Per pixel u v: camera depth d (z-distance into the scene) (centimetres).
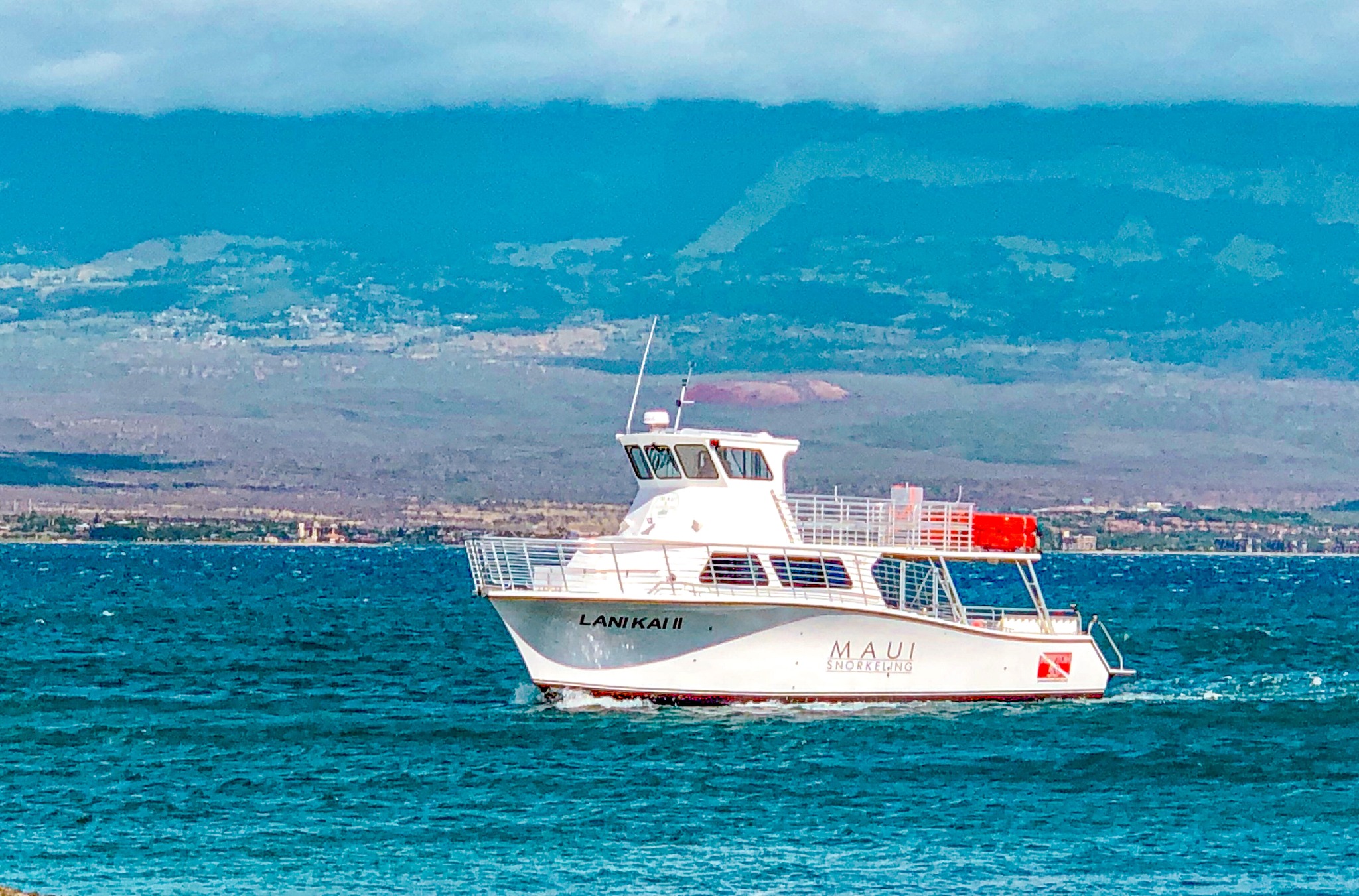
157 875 13750
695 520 19675
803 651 19525
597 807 16038
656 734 18862
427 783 17100
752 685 19538
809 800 16338
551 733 19012
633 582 19000
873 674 19950
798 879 13775
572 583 19238
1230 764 18375
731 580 19188
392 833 15150
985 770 17700
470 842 14838
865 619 19538
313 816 15750
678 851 14600
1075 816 15975
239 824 15425
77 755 18800
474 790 16762
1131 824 15688
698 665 19362
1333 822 15862
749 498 19812
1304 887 13688
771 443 19988
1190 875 14000
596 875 13875
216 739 19738
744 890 13475
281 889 13375
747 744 18462
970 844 14925
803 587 19438
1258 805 16538
